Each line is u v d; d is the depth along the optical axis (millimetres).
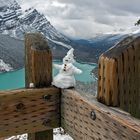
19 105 1731
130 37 1419
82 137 1565
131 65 1390
